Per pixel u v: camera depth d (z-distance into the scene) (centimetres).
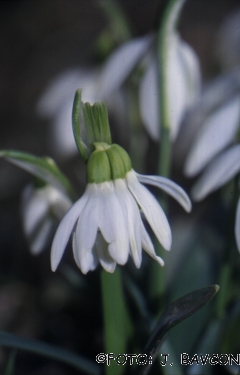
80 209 26
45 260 49
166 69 31
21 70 91
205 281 35
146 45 33
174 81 33
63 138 36
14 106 82
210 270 35
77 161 60
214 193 48
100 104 27
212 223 38
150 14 95
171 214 48
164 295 34
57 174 29
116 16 35
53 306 43
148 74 33
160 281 33
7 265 50
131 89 36
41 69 90
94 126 27
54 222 32
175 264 37
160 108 32
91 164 27
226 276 32
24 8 111
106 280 29
